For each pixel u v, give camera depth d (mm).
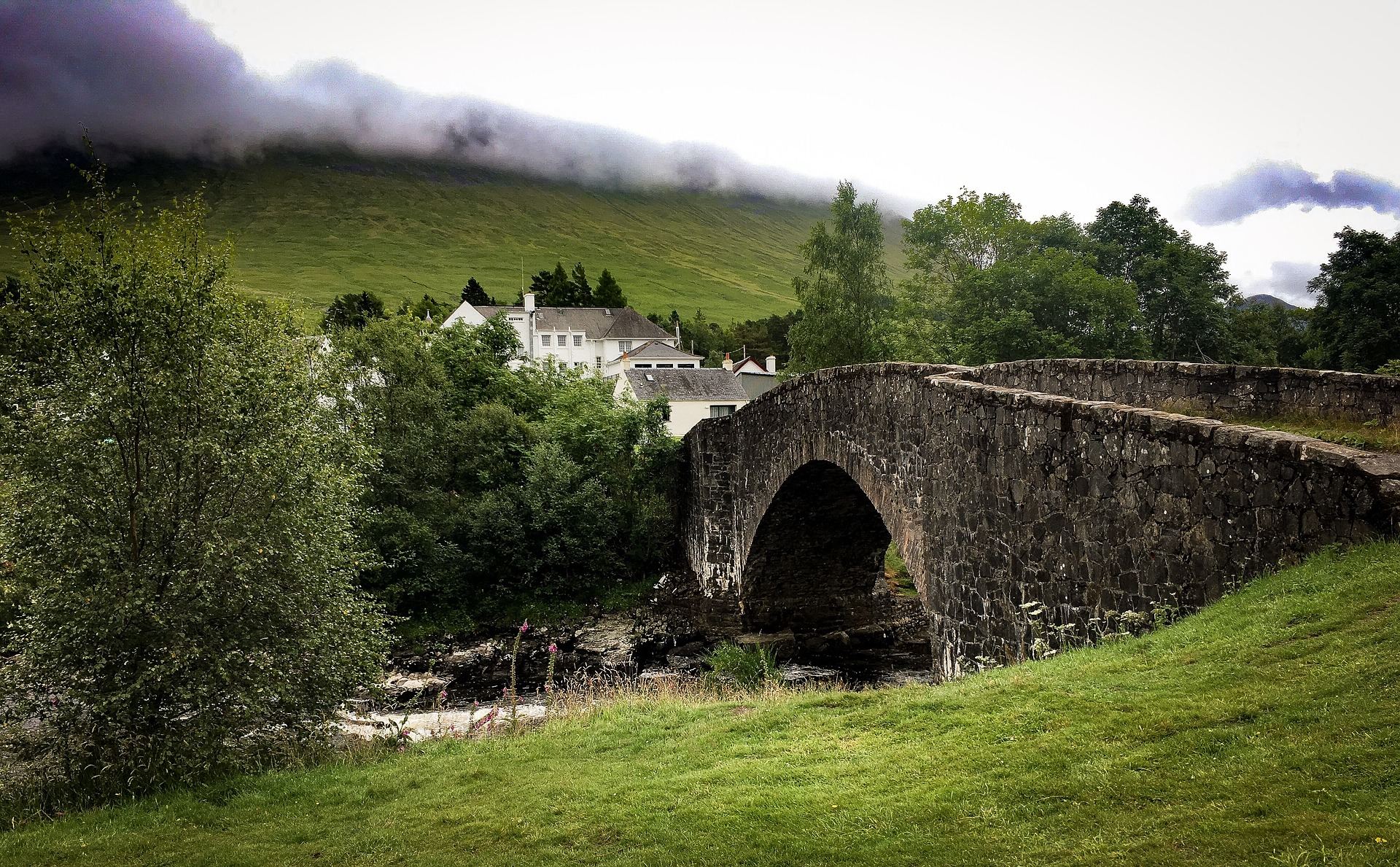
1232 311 56844
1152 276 52750
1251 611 8914
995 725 8969
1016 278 45156
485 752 13156
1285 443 9398
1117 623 11727
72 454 13945
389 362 40438
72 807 12789
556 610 39094
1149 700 8219
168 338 15117
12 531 13930
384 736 16578
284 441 15555
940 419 17672
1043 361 20984
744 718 12055
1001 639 14969
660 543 43656
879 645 34719
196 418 15070
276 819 11078
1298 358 67062
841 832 7523
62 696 14055
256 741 15000
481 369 48688
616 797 9773
